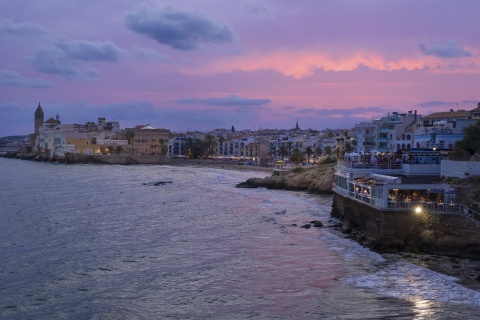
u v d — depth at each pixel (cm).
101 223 7425
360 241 5556
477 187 5200
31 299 3969
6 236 6394
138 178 17288
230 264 4897
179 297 3966
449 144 9344
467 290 3841
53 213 8512
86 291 4147
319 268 4628
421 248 4938
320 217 7662
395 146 13362
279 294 3978
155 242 5994
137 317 3556
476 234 4681
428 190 5200
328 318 3444
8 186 13788
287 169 14588
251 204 9638
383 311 3512
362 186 5866
